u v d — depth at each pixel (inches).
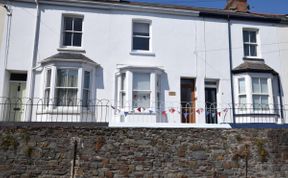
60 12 493.7
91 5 504.1
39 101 450.6
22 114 457.7
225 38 546.3
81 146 324.2
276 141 366.0
